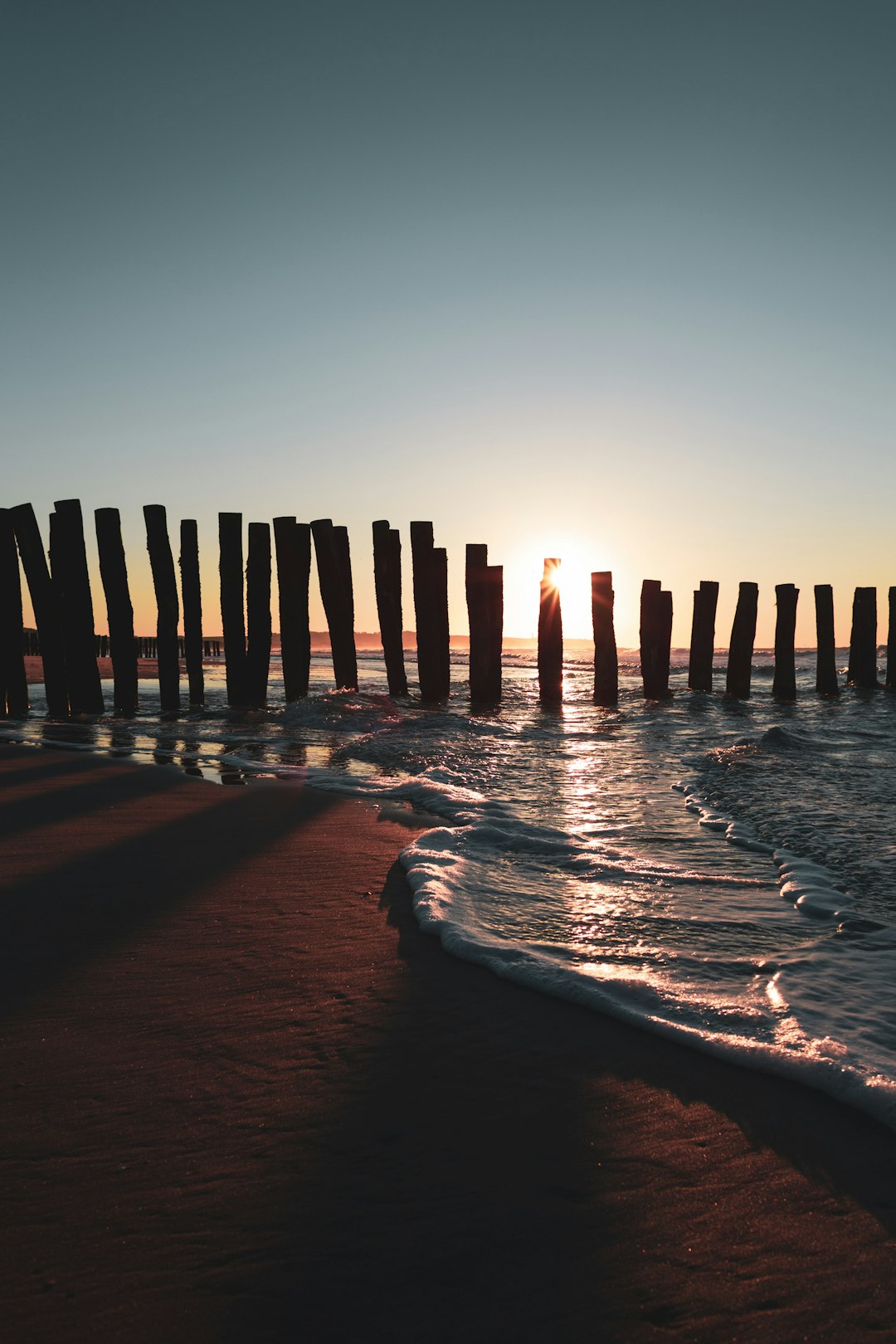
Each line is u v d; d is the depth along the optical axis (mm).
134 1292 1434
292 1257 1515
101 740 9117
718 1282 1473
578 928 3289
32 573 12211
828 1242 1568
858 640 16609
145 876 3824
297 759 7762
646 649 14367
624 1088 2098
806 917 3445
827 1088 2078
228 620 12875
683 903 3602
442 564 13828
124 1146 1825
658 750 8477
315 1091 2057
